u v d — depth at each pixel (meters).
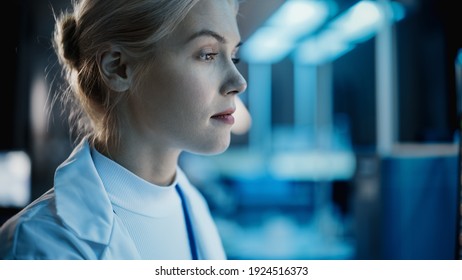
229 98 0.80
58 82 1.04
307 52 6.57
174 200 0.92
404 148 3.43
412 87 3.65
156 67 0.76
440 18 3.32
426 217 3.05
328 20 4.42
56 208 0.73
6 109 5.72
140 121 0.80
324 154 6.13
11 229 0.70
